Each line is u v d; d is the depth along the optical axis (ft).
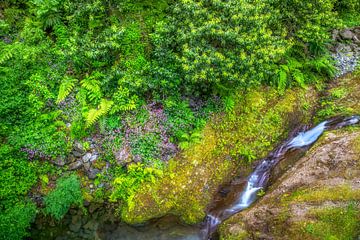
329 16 32.55
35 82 27.30
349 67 37.35
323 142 28.27
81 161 26.55
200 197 26.23
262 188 27.17
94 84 27.71
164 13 31.12
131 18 30.48
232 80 26.68
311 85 34.99
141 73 27.84
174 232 25.23
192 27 26.02
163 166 26.48
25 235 23.67
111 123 26.78
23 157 25.96
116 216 25.54
